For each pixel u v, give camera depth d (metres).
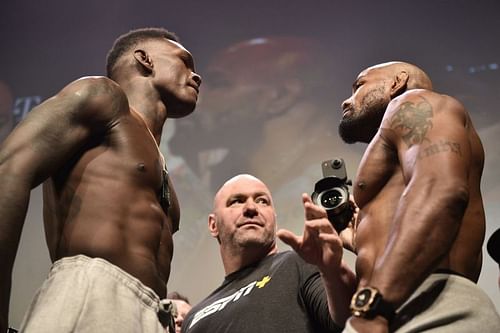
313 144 10.57
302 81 11.03
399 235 1.71
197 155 10.70
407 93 2.07
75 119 2.06
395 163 2.02
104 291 1.87
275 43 11.39
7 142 1.94
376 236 1.96
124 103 2.21
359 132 2.40
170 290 9.66
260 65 11.24
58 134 2.01
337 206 2.50
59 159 2.02
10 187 1.85
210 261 9.78
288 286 2.82
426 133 1.90
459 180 1.76
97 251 1.97
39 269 10.25
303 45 11.29
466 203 1.76
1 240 1.79
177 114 2.58
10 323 9.91
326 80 11.01
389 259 1.70
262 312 2.75
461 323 1.68
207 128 10.86
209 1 11.97
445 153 1.82
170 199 2.31
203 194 10.44
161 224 2.15
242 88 11.09
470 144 1.92
